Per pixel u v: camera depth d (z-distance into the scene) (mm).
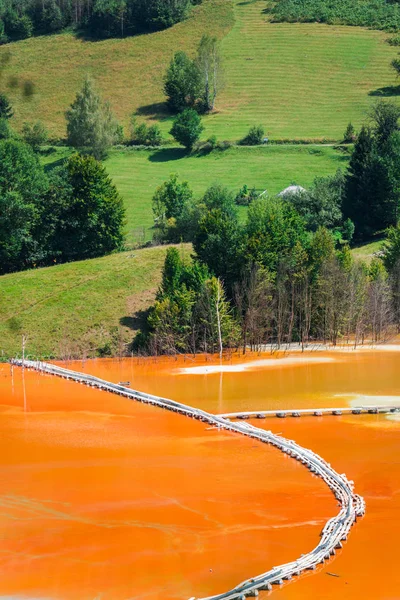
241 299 96750
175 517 41625
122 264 112062
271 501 43781
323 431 57500
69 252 119438
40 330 97562
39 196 118812
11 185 117438
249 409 64375
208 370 82562
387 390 70062
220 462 50688
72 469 49469
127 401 69625
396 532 39438
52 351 94125
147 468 49562
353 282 99125
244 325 95188
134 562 36656
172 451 53281
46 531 40062
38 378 82188
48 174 125375
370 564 36125
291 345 97062
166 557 37094
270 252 101312
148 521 41156
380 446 53281
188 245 118688
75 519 41469
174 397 69938
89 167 118375
